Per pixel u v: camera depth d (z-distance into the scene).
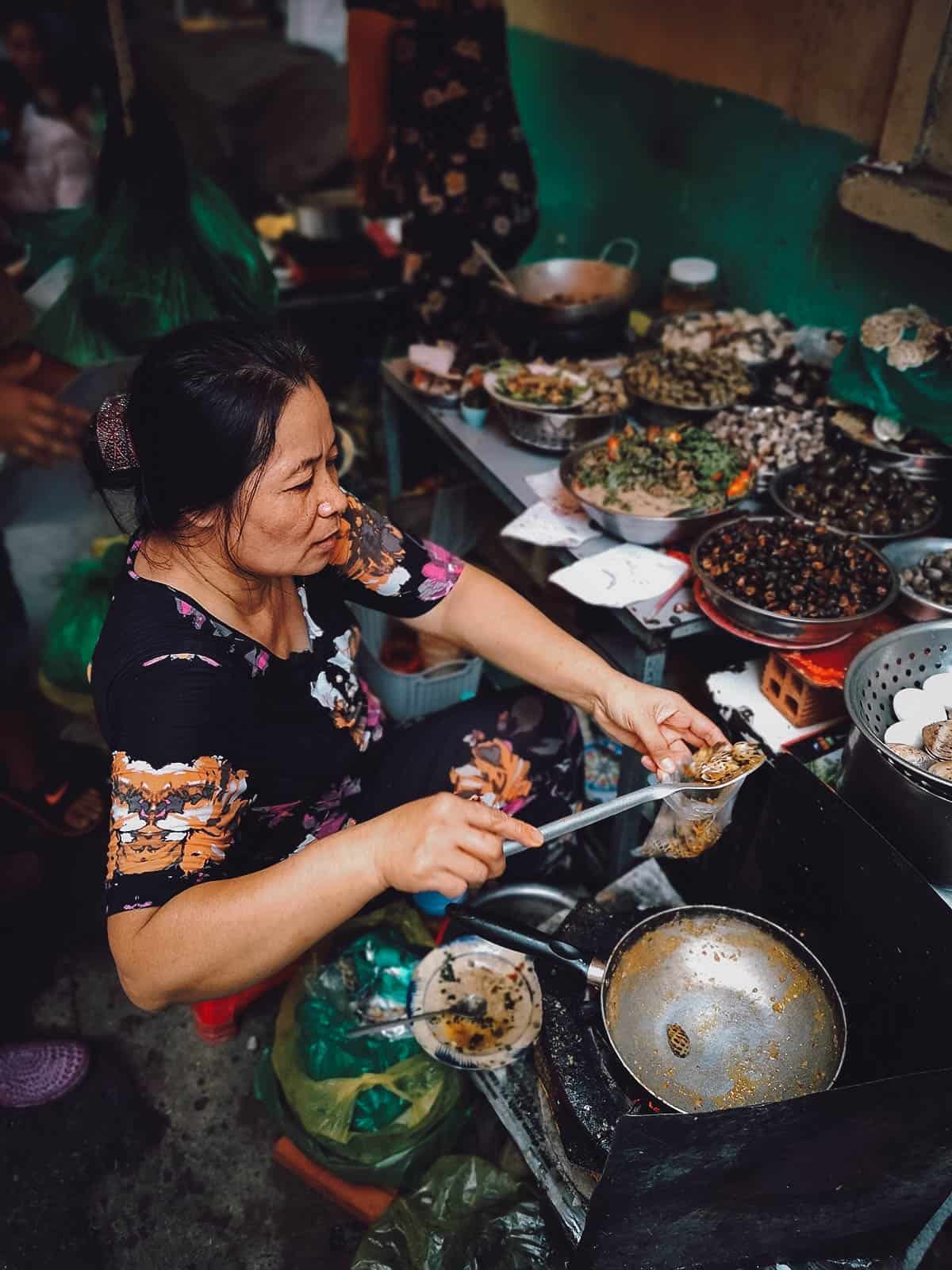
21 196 3.71
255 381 1.16
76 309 2.84
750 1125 1.15
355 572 1.68
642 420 2.55
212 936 1.18
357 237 4.41
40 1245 1.85
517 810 1.97
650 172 3.38
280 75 6.77
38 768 2.63
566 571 2.00
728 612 1.81
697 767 1.45
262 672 1.45
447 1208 1.74
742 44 2.77
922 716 1.58
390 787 1.88
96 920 2.45
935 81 2.19
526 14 3.88
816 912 1.54
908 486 2.04
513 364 2.64
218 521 1.25
